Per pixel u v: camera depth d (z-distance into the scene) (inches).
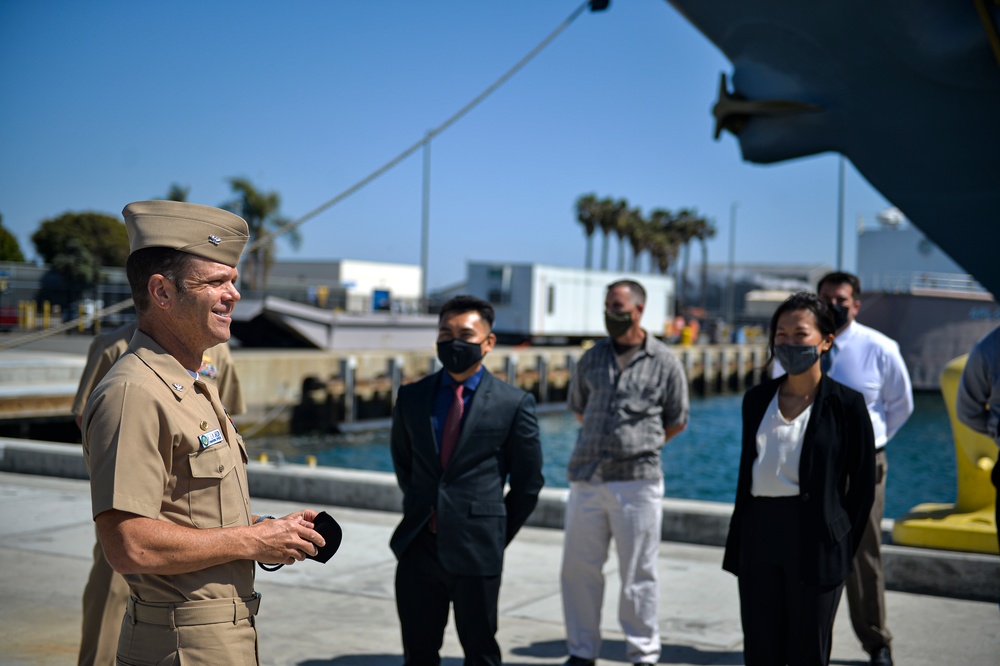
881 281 1931.6
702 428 1158.3
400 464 150.6
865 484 130.3
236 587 84.7
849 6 184.4
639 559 168.7
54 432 788.0
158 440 80.6
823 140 205.3
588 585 171.6
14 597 210.1
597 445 170.6
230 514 84.7
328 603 212.7
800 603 127.4
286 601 213.9
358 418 1111.0
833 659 178.4
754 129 211.9
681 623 198.8
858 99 194.2
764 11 194.9
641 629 168.9
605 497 169.5
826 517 127.1
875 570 167.9
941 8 177.3
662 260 3041.3
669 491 735.7
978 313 1531.7
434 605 144.0
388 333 1264.8
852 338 175.6
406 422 146.6
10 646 178.5
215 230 86.1
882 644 169.9
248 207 1776.6
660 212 3166.8
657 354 174.4
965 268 202.4
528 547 262.1
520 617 204.5
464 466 141.6
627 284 173.5
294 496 313.3
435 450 143.2
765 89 203.3
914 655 178.9
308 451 935.7
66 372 814.5
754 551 130.7
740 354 1883.6
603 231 2923.2
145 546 77.6
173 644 81.0
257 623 198.2
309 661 176.1
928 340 1551.4
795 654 127.9
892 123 193.3
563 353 1417.3
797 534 127.6
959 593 215.8
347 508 305.0
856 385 172.6
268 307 1144.8
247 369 974.4
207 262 85.8
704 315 2407.7
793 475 129.2
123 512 77.7
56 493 323.0
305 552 85.0
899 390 172.4
